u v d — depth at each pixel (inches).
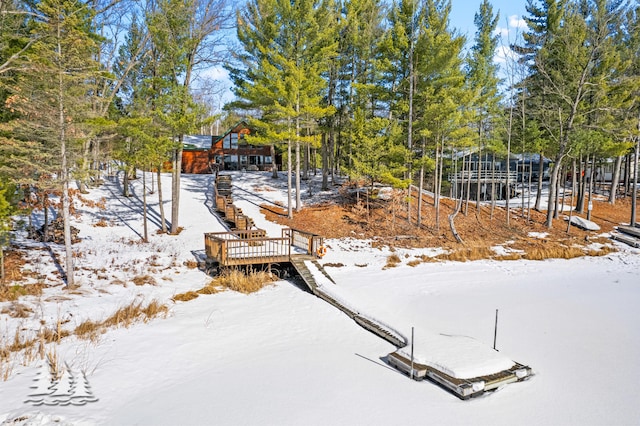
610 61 948.0
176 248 734.5
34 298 466.3
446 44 821.9
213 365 339.0
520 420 261.4
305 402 279.6
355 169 917.2
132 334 392.2
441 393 295.0
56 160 500.4
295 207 1008.9
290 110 837.8
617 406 279.3
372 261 727.7
